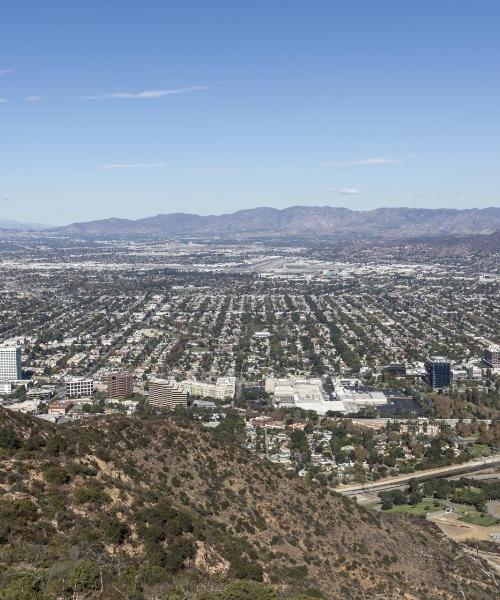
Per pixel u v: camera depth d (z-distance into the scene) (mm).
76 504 150250
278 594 143625
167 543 150625
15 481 151125
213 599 127875
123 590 124500
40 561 128125
